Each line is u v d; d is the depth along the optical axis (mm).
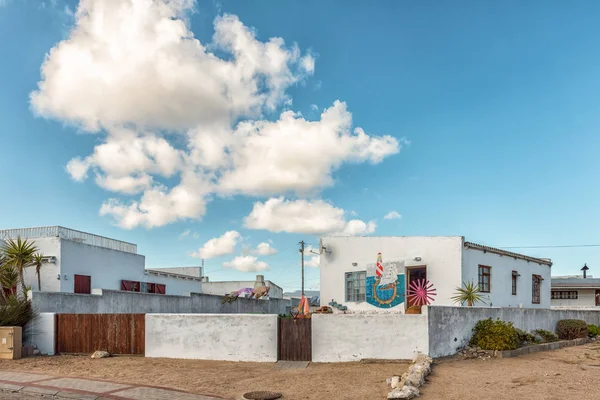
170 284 29953
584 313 24156
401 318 13281
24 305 15078
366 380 10664
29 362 13445
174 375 11461
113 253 23828
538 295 25312
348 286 20562
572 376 11039
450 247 18375
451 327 14047
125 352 14664
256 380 10828
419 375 10219
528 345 15961
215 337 14008
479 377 10891
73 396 9508
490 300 20141
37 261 18828
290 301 35625
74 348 14984
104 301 18266
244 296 29047
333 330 13453
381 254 19828
